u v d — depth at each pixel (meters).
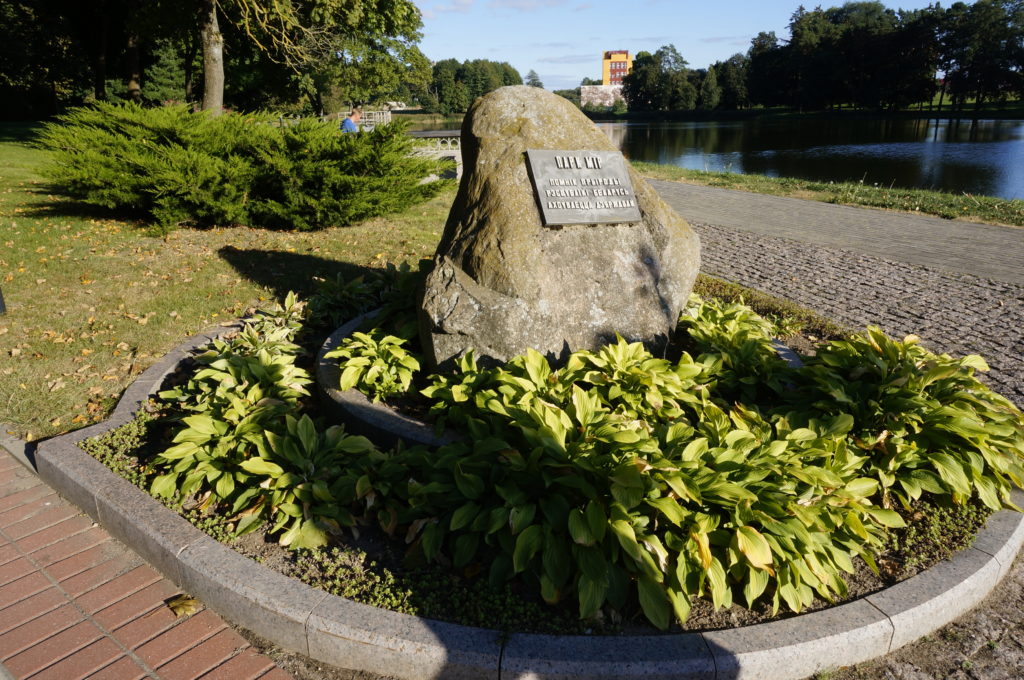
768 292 8.29
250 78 33.12
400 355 4.44
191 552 3.14
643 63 111.88
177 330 6.24
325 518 3.30
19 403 4.83
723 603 2.82
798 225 12.95
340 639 2.71
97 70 29.31
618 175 4.86
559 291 4.42
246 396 4.38
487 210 4.46
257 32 22.50
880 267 9.42
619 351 4.23
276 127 11.16
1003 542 3.35
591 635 2.71
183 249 8.80
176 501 3.56
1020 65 70.50
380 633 2.68
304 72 28.67
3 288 7.10
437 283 4.35
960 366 4.16
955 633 3.00
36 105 40.72
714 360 4.67
